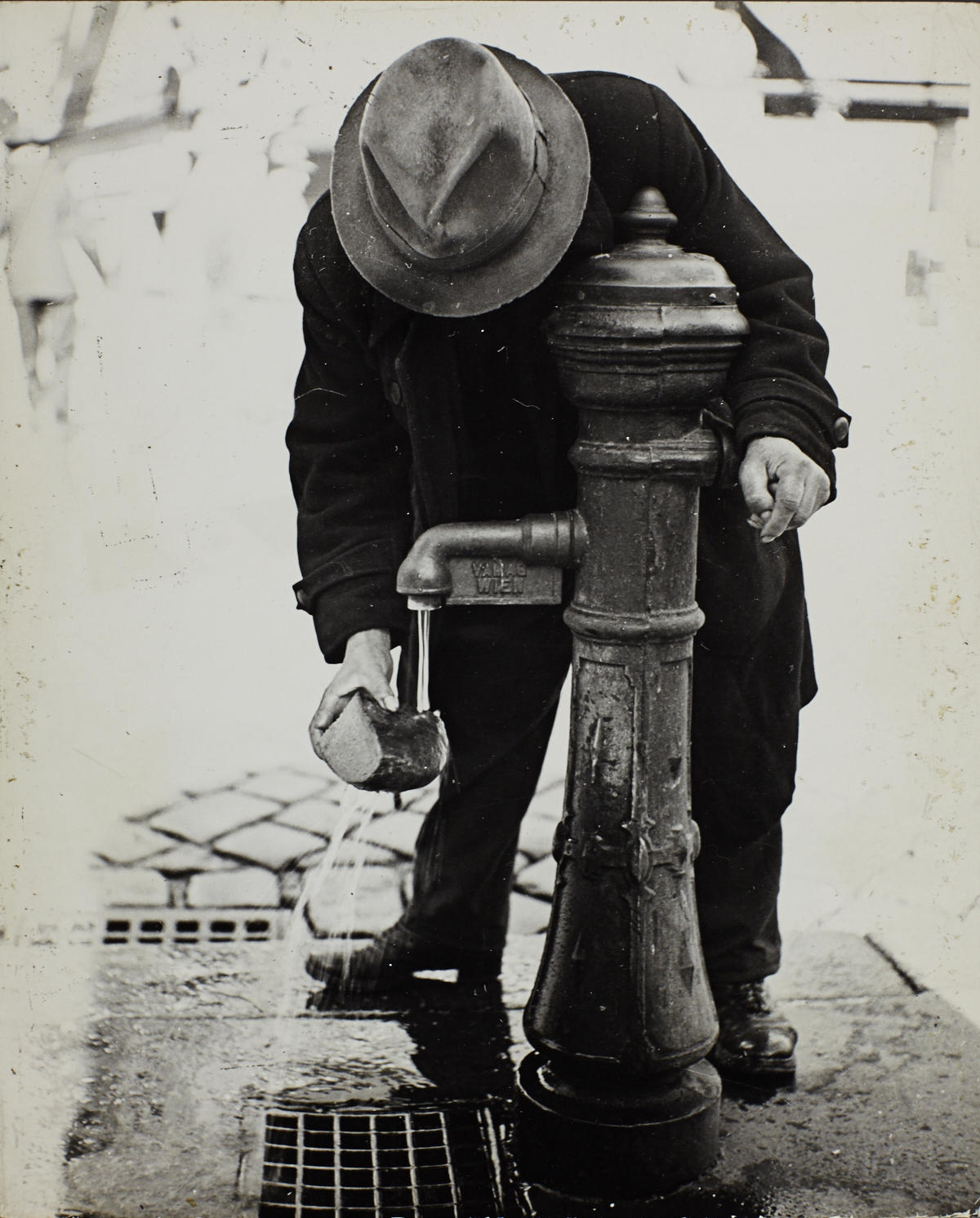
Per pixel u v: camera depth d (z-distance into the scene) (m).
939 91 4.02
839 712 3.71
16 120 4.17
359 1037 2.49
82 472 4.29
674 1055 1.96
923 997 2.63
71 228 4.30
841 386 4.04
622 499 1.87
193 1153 2.17
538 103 1.86
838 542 4.06
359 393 2.14
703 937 2.38
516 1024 2.54
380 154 1.73
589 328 1.79
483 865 2.54
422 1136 2.19
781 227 4.09
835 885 3.13
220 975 2.71
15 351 4.32
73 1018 2.50
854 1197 2.01
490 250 1.81
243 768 3.63
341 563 2.10
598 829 1.94
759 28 4.04
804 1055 2.42
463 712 2.38
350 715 1.93
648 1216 1.97
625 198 1.96
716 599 2.14
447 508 2.06
